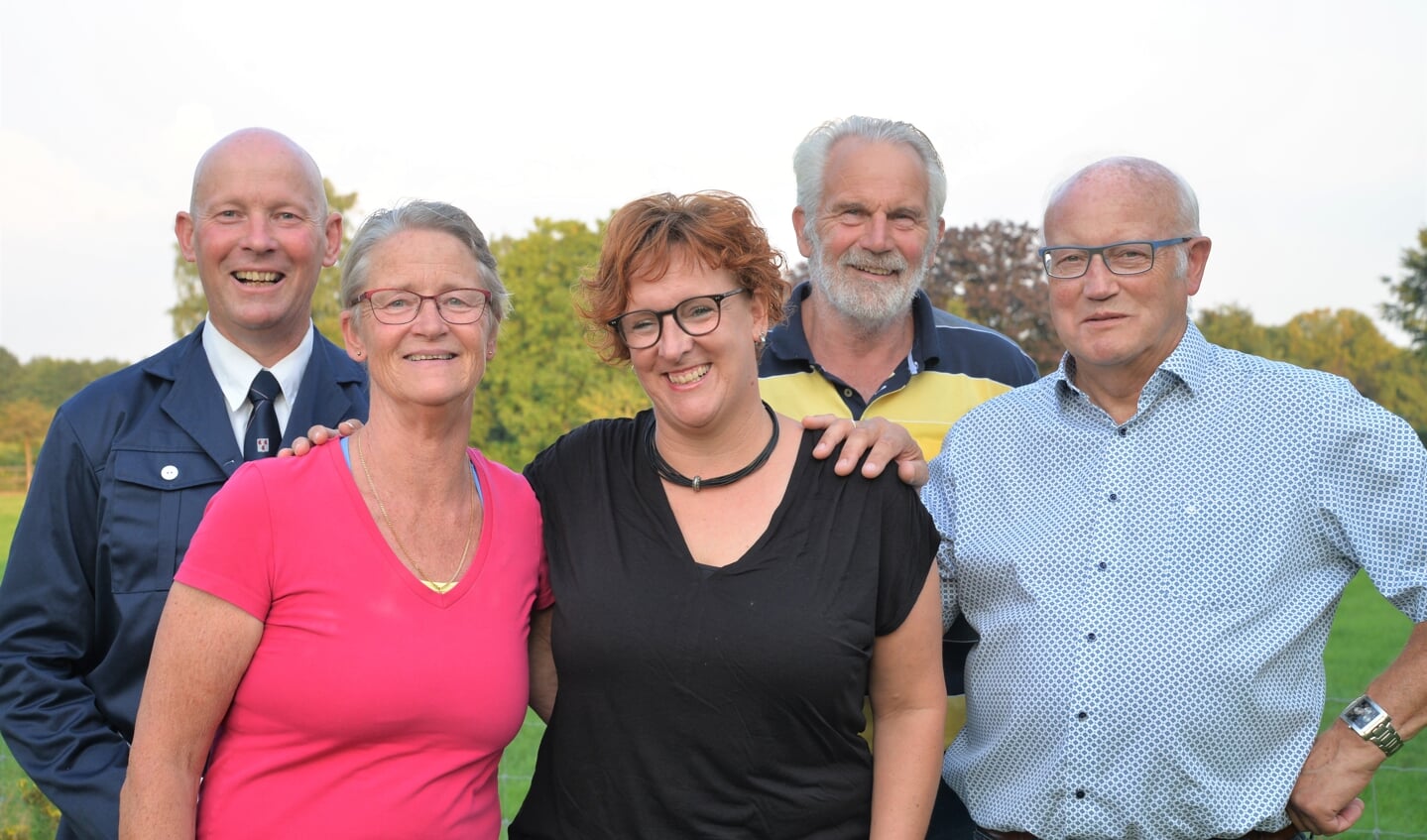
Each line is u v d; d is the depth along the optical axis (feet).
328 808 7.17
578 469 8.18
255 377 9.70
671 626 7.38
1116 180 8.58
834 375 11.17
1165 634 8.08
